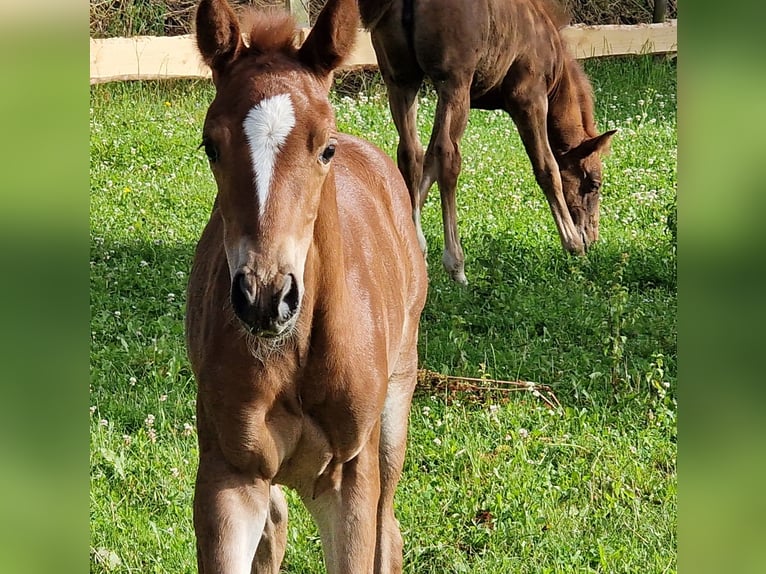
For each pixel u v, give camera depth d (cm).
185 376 591
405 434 441
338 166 424
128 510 461
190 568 425
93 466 491
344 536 371
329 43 345
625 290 700
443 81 775
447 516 475
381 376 368
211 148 324
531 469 502
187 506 466
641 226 926
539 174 863
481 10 773
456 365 629
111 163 984
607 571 433
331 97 1307
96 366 596
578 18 1638
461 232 877
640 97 1397
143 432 520
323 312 345
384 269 405
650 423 554
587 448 528
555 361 631
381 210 434
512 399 583
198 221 850
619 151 1135
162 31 1378
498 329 685
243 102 321
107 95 1170
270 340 338
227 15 345
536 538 455
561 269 799
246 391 343
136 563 427
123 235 805
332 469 369
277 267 310
